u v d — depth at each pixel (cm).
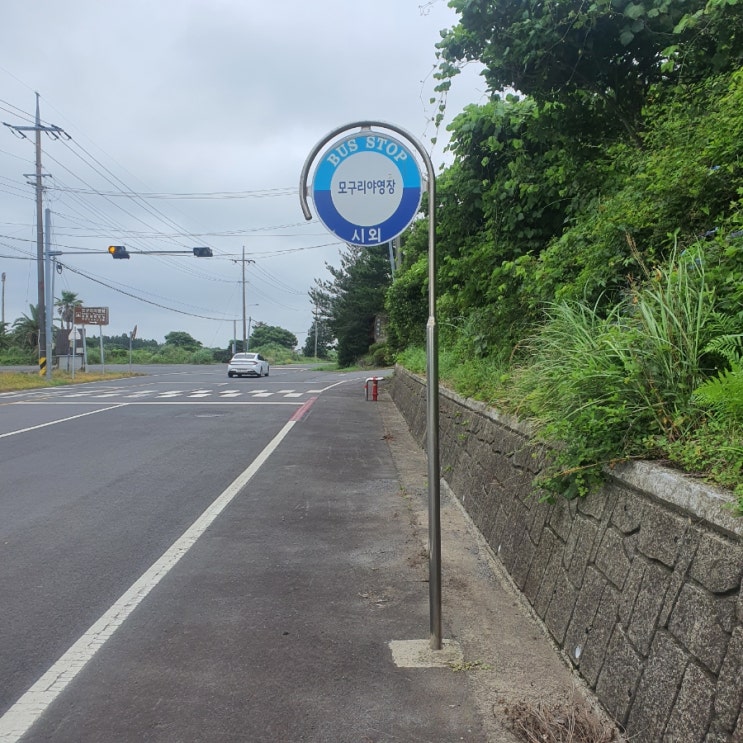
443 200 1055
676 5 631
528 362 647
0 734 324
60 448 1215
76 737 321
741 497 252
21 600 495
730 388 309
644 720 281
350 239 426
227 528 689
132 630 442
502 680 370
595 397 396
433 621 409
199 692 362
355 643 421
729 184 502
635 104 762
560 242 697
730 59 612
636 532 324
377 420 1728
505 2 680
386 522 712
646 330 409
